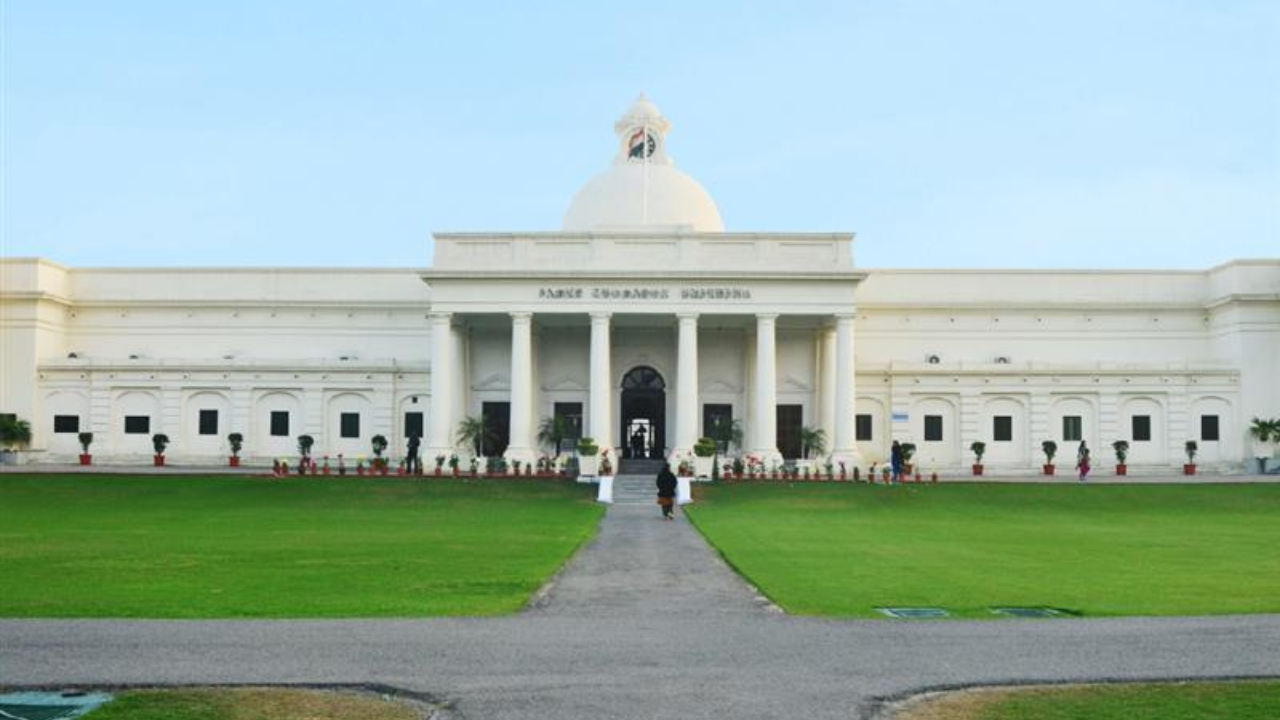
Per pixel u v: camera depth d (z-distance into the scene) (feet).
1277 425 257.75
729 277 241.35
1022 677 55.93
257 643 63.10
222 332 280.92
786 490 204.23
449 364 245.86
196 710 49.34
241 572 95.30
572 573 97.50
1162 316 279.69
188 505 179.11
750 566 101.81
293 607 75.82
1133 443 266.36
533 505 185.06
